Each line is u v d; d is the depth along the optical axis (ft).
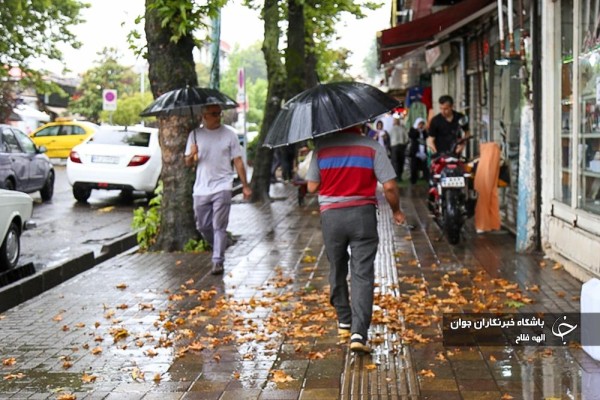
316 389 19.66
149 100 175.11
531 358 21.48
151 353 22.79
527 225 36.65
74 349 23.53
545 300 27.71
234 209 61.93
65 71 101.35
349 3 66.33
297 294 30.14
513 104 46.47
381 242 42.01
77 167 66.03
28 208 38.81
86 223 56.49
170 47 40.09
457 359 21.57
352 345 21.89
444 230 40.09
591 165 30.30
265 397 19.21
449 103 42.37
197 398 19.26
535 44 35.99
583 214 30.35
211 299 29.68
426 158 81.05
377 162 22.29
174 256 39.24
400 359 21.77
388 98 22.68
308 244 43.04
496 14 50.55
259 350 22.98
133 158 65.67
